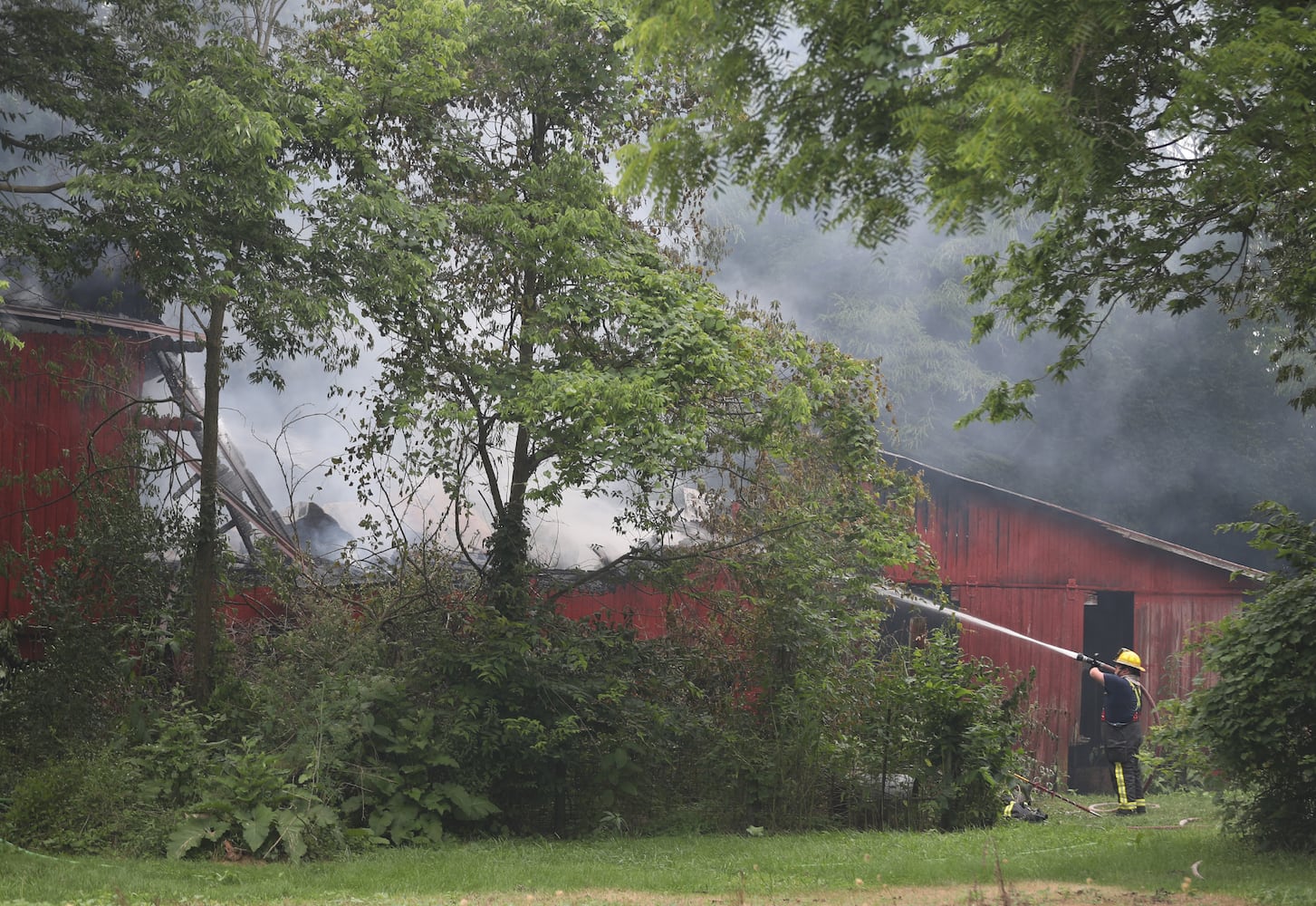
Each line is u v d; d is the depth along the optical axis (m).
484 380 20.42
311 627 19.66
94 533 20.06
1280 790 14.41
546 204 20.50
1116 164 10.27
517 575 20.95
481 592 21.22
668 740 20.00
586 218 20.03
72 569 19.86
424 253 20.00
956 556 33.78
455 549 22.83
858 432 22.20
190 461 22.20
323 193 19.17
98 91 19.19
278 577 21.08
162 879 13.02
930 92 9.38
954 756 20.19
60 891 11.89
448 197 21.83
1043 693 33.53
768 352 21.11
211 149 17.47
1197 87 8.95
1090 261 13.67
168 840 14.70
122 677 19.16
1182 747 16.34
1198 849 14.16
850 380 22.72
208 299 19.17
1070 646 33.81
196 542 20.19
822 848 16.17
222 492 24.80
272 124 17.53
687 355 19.28
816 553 21.36
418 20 20.00
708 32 9.38
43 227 18.84
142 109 19.23
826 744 19.72
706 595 21.69
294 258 19.44
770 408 20.64
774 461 23.78
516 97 22.00
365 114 20.45
